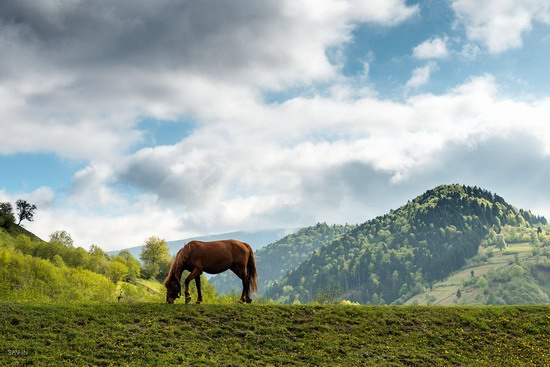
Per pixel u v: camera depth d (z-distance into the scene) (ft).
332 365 70.18
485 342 83.61
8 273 266.16
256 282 92.27
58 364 60.49
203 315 81.15
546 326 90.43
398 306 97.55
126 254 499.51
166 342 70.13
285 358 70.74
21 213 505.66
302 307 91.15
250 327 79.36
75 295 274.36
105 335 69.97
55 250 394.32
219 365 65.62
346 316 88.63
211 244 87.66
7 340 65.00
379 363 72.38
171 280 84.89
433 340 82.23
